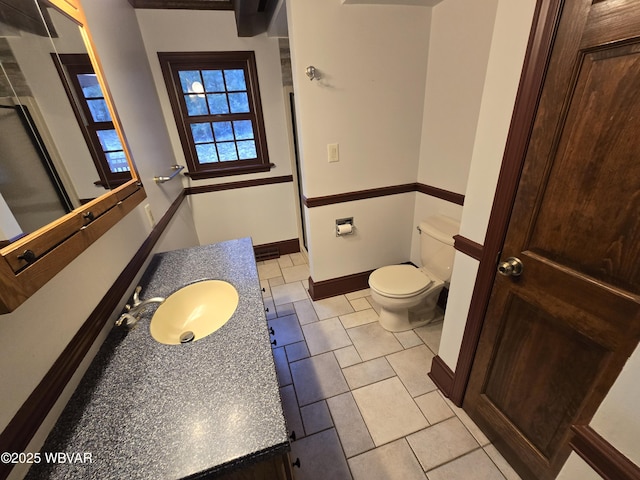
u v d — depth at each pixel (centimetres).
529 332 97
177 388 70
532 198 84
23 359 60
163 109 232
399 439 129
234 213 286
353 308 220
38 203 67
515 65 80
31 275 57
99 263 96
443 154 186
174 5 206
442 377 147
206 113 247
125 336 90
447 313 135
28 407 59
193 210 272
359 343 185
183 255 147
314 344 187
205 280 123
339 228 209
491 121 92
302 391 154
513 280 96
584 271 76
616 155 64
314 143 182
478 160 100
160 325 103
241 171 270
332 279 232
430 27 173
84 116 96
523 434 108
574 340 83
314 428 136
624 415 67
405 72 181
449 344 138
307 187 194
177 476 53
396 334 192
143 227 142
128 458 56
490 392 121
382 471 118
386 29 167
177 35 215
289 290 251
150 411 65
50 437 61
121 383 73
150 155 175
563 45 68
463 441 127
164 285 121
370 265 238
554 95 72
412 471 117
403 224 230
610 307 71
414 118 196
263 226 300
